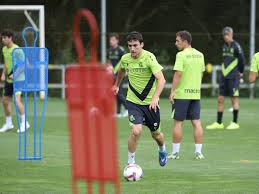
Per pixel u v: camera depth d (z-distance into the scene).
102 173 20.34
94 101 20.33
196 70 39.16
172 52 89.06
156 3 96.00
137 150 42.88
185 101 39.19
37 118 62.88
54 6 93.31
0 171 35.09
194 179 32.84
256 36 88.75
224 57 55.44
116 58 62.69
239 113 68.81
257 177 33.50
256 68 40.50
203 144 46.09
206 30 95.38
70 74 20.52
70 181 32.28
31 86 38.06
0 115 65.75
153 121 33.69
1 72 82.19
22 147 44.28
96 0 95.62
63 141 47.38
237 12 95.69
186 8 95.56
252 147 44.69
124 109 72.69
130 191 29.77
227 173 34.62
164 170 35.44
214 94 89.25
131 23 96.56
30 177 33.38
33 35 68.44
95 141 20.38
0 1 94.50
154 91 33.25
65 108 73.19
